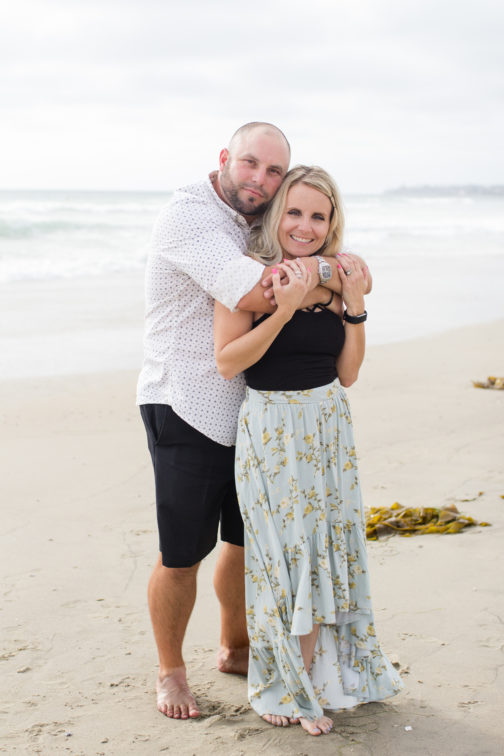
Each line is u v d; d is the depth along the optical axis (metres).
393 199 82.12
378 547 4.70
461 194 182.50
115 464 6.38
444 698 3.16
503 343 11.68
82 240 26.70
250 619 3.07
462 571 4.34
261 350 2.86
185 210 2.98
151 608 3.23
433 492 5.61
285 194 3.00
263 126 3.01
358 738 2.91
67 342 11.10
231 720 3.07
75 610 3.98
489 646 3.55
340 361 3.21
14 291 15.91
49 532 4.98
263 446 2.97
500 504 5.34
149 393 3.17
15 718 3.06
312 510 2.99
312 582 3.01
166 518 3.13
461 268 22.42
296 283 2.79
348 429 3.10
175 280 3.04
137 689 3.30
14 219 28.69
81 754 2.83
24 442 6.92
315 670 3.07
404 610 3.90
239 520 3.30
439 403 8.21
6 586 4.23
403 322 13.48
